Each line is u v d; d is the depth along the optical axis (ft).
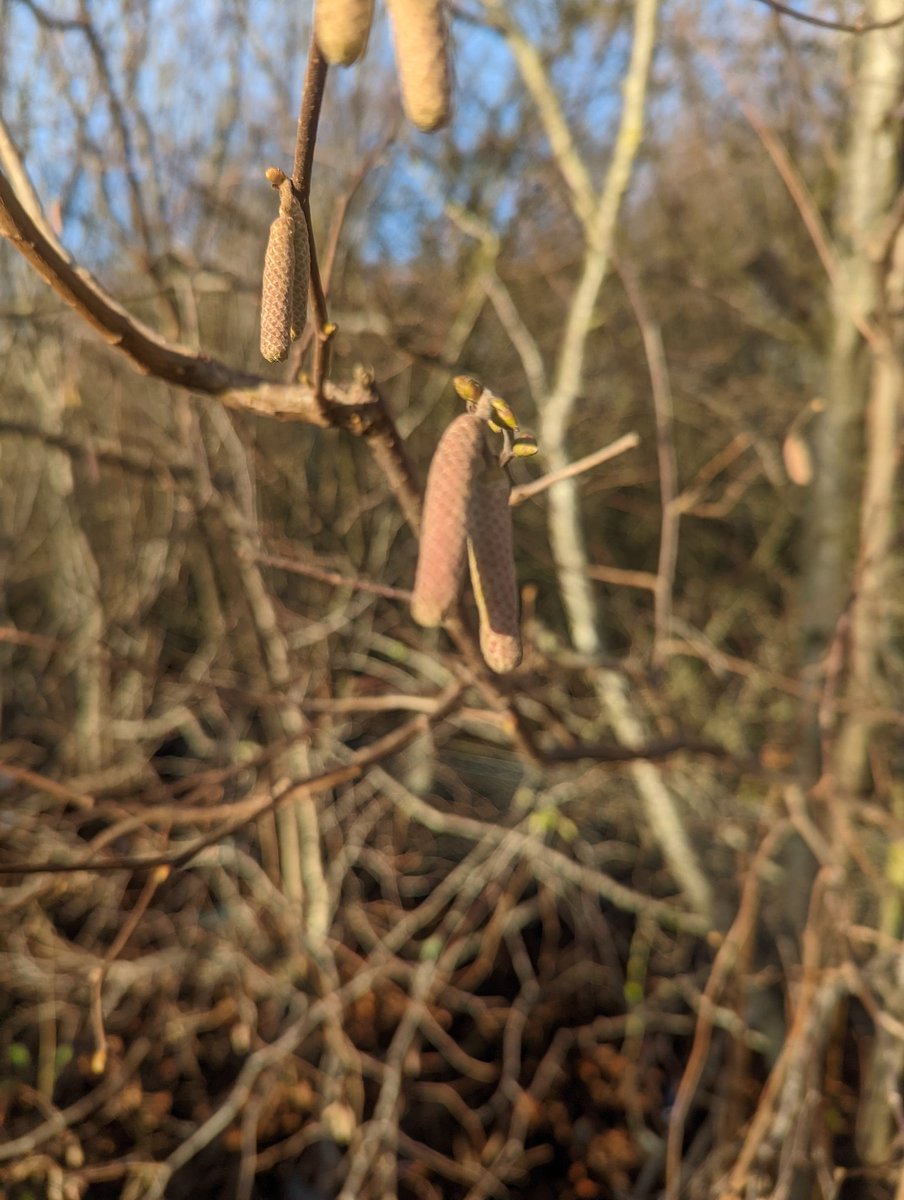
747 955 12.88
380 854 18.42
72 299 4.28
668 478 11.05
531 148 18.94
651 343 10.81
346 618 16.38
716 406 17.43
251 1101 17.20
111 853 15.65
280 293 3.74
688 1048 18.67
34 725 19.26
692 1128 17.08
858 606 12.53
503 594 4.14
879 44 11.34
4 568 19.71
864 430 13.78
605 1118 17.72
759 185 20.95
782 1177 9.14
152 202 13.62
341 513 20.71
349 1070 17.34
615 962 18.01
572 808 19.04
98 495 19.71
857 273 12.14
